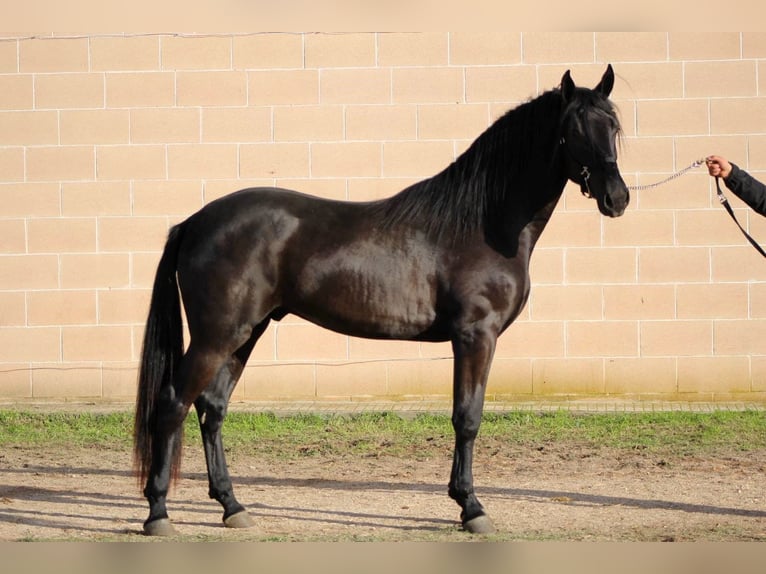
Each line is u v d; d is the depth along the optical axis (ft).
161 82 43.04
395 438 35.91
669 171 42.09
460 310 22.93
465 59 42.63
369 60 42.75
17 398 42.98
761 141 41.93
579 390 42.24
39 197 43.11
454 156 42.70
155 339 23.49
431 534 23.24
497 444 34.55
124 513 25.59
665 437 35.27
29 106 43.11
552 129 23.45
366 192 42.93
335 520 24.80
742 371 41.93
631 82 42.16
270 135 43.04
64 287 43.06
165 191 43.06
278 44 42.88
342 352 42.63
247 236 22.95
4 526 24.06
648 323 42.14
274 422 38.40
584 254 42.14
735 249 41.88
